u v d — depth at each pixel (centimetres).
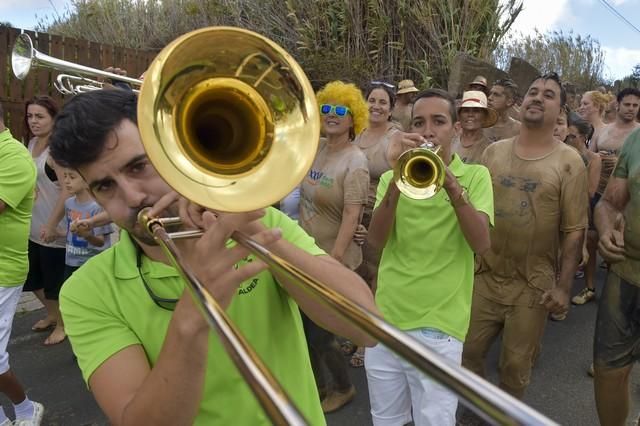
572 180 276
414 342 66
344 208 326
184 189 106
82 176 123
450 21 828
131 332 129
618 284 264
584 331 449
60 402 335
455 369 59
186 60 114
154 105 110
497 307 288
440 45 819
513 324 284
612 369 268
